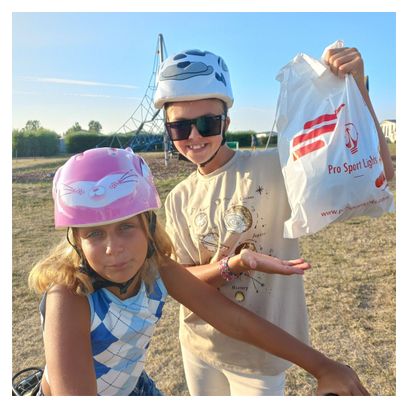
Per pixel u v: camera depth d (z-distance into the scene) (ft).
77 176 5.04
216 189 7.03
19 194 37.40
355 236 22.49
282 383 7.50
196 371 7.84
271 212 6.86
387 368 11.56
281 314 7.17
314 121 6.10
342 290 16.16
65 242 5.49
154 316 5.90
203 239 7.09
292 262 6.04
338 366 5.56
